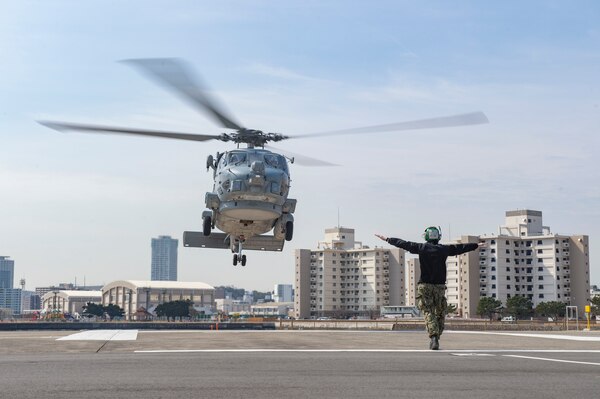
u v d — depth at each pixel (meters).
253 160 30.25
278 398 7.35
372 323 125.00
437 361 11.26
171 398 7.34
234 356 12.10
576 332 29.38
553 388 8.09
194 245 33.34
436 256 14.38
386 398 7.37
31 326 146.50
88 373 9.43
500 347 15.66
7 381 8.59
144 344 15.59
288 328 118.44
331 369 10.02
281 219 31.44
